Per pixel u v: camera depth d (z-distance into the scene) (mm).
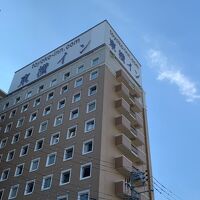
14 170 44938
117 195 34344
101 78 45406
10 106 59000
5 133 53500
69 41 57938
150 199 40719
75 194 34438
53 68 56562
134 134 43406
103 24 54000
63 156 39719
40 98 53406
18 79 63625
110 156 36969
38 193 38531
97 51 50594
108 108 41688
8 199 41688
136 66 58375
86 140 38625
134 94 49688
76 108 44406
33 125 49375
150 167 45125
